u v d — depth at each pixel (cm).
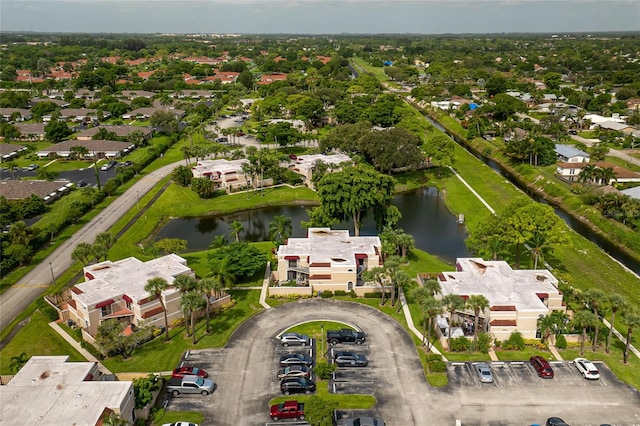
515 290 8562
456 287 8656
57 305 8956
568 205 14888
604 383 7088
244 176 16362
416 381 7119
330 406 5922
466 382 7094
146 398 6444
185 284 7812
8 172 17600
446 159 17350
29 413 5847
